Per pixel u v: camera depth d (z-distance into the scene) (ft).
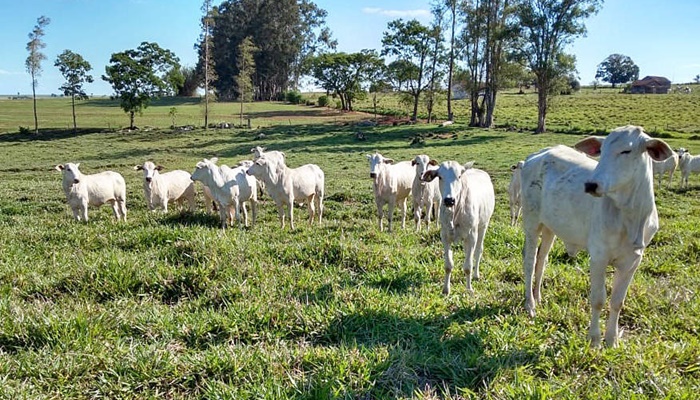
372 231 38.91
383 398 15.44
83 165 126.72
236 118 259.80
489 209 28.12
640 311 21.48
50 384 16.25
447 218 25.04
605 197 18.24
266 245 32.04
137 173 108.47
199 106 330.13
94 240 34.68
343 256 29.71
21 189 76.33
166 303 24.54
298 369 17.37
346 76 292.20
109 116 275.59
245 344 19.48
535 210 23.03
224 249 30.07
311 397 15.44
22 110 309.63
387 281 26.40
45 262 29.66
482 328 19.80
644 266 28.27
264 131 201.26
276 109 305.73
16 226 41.37
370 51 289.53
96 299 24.16
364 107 314.96
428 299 23.22
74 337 18.93
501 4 198.29
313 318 20.52
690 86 523.70
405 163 50.11
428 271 28.14
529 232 23.39
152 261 27.94
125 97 222.07
